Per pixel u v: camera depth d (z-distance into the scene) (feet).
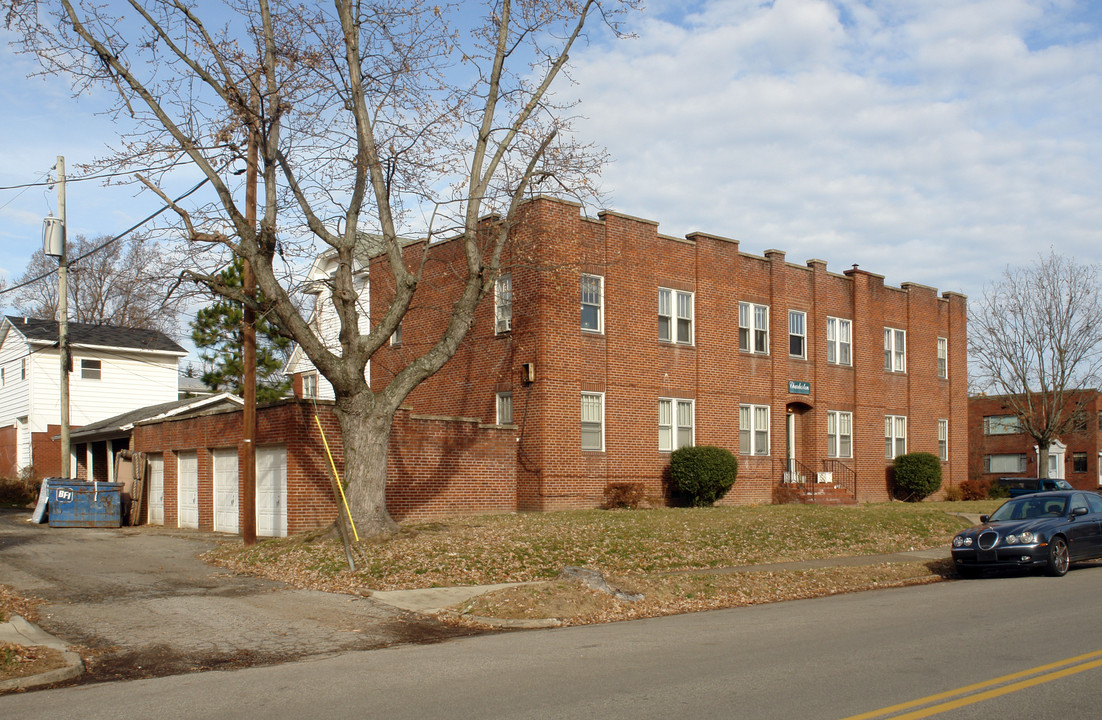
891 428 119.85
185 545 65.62
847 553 65.46
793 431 109.81
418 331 95.96
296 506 67.46
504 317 87.45
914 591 49.96
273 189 54.80
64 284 90.89
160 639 35.14
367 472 57.26
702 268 97.30
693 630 36.91
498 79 58.44
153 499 93.15
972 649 31.35
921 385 124.47
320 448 69.05
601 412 86.84
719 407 97.50
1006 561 53.26
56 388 127.24
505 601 40.91
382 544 54.75
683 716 22.68
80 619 38.52
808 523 73.31
